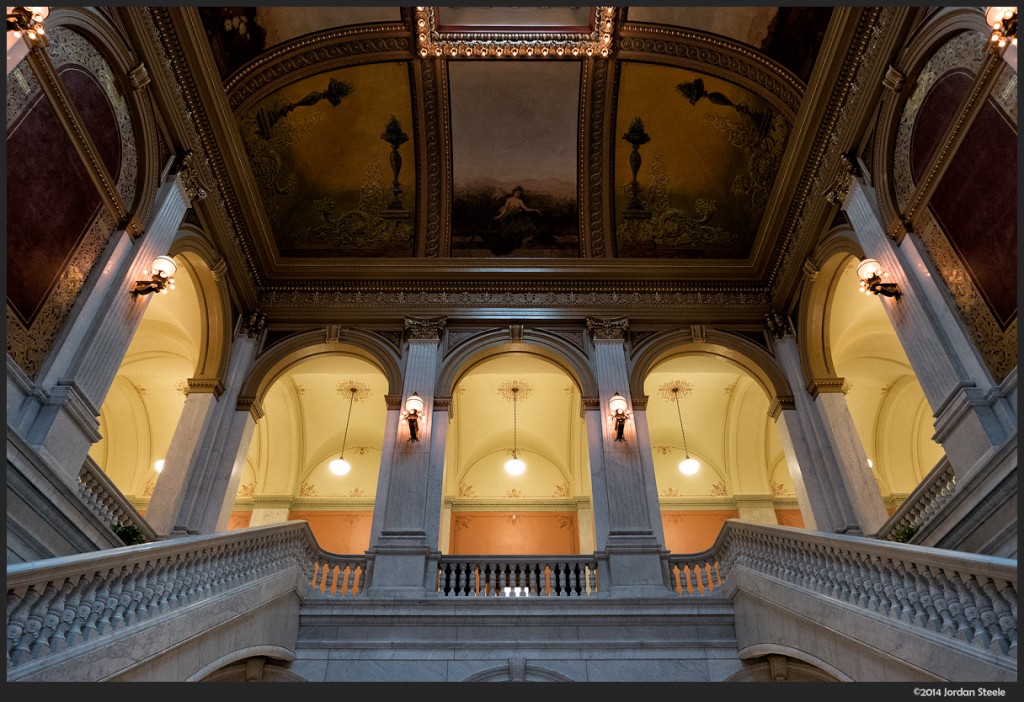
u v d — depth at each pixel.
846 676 5.20
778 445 14.52
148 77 7.20
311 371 11.67
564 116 11.15
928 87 6.65
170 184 7.78
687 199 11.45
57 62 5.81
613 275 11.20
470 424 14.60
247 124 9.62
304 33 9.41
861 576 5.04
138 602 4.48
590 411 9.84
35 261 5.62
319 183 11.28
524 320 10.82
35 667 3.33
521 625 7.77
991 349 5.80
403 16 9.88
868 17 7.39
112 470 13.95
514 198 11.66
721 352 10.76
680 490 14.46
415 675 7.35
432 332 10.58
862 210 7.73
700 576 8.41
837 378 9.54
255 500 14.20
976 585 3.86
